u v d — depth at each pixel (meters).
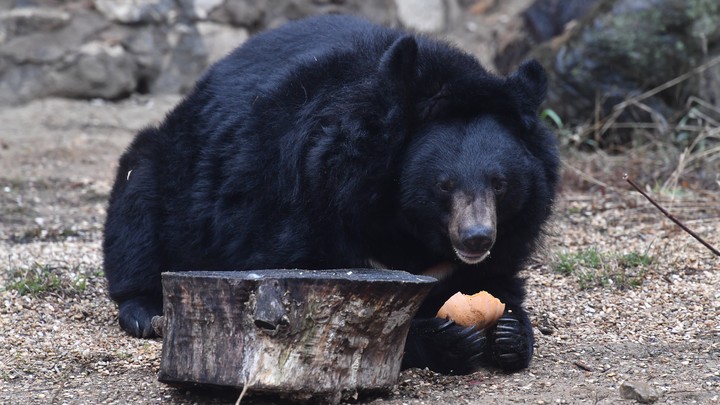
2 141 19.31
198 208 10.53
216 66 11.46
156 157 11.33
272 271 8.43
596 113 18.38
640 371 8.88
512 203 9.19
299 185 9.43
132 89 22.25
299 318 7.64
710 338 9.82
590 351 9.58
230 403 8.20
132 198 11.27
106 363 9.41
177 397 8.35
